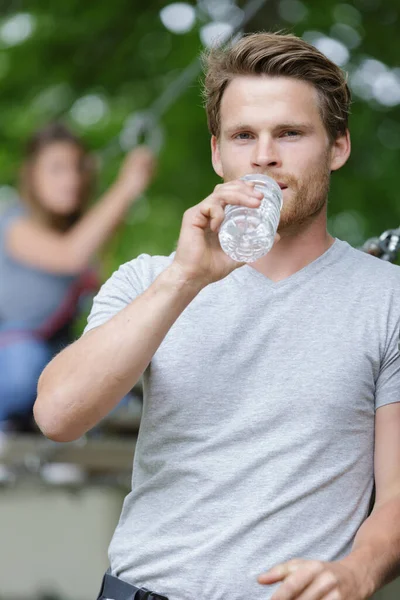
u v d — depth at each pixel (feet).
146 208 51.85
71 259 30.25
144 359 13.62
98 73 52.90
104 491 29.89
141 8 51.55
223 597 13.56
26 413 28.63
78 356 13.78
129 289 15.30
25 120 52.70
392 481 13.89
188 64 50.11
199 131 50.78
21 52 52.70
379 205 50.19
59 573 31.22
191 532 13.88
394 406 14.20
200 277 13.51
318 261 14.84
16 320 29.32
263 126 14.44
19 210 31.01
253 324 14.43
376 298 14.56
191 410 14.19
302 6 49.42
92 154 33.04
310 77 14.60
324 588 12.01
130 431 27.63
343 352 14.16
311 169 14.56
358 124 49.47
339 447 13.93
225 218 13.19
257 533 13.64
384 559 12.90
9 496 30.32
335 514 13.79
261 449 13.85
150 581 13.99
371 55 49.70
